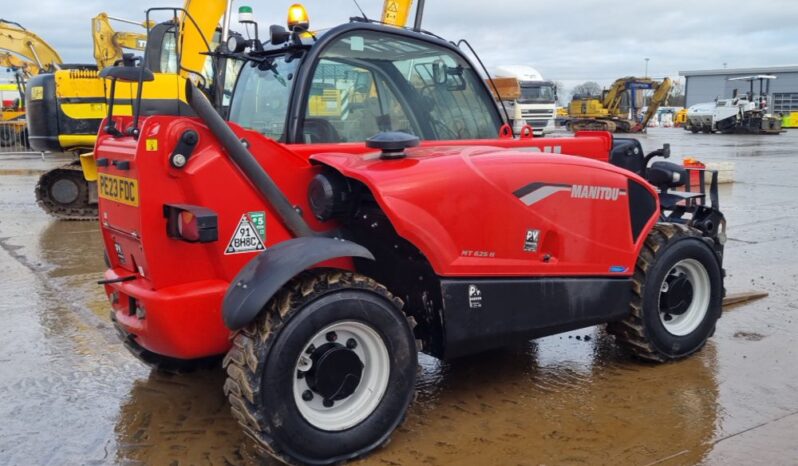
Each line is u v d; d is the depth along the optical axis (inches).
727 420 134.0
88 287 243.9
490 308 134.7
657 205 159.5
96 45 531.5
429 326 135.3
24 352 178.7
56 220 407.8
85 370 165.9
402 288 138.8
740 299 213.6
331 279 116.4
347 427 118.0
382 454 122.4
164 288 120.1
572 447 124.2
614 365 163.8
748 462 118.0
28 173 690.8
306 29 154.6
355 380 119.3
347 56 147.3
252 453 124.1
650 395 146.1
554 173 141.3
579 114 1672.0
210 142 120.0
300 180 130.7
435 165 128.6
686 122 1728.6
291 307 111.5
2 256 300.7
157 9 139.2
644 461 118.9
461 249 130.0
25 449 127.0
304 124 142.1
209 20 326.6
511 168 136.1
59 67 430.0
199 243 121.3
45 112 398.6
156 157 116.2
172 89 345.7
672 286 162.1
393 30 153.3
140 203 116.4
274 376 109.8
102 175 135.9
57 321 204.8
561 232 142.9
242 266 124.4
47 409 144.3
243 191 122.6
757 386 150.2
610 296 152.2
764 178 590.2
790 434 127.8
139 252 124.3
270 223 126.3
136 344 153.7
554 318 143.9
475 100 170.7
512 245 136.3
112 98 135.6
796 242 308.7
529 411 139.3
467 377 157.2
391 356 121.5
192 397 149.4
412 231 123.2
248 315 107.7
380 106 153.3
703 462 118.2
